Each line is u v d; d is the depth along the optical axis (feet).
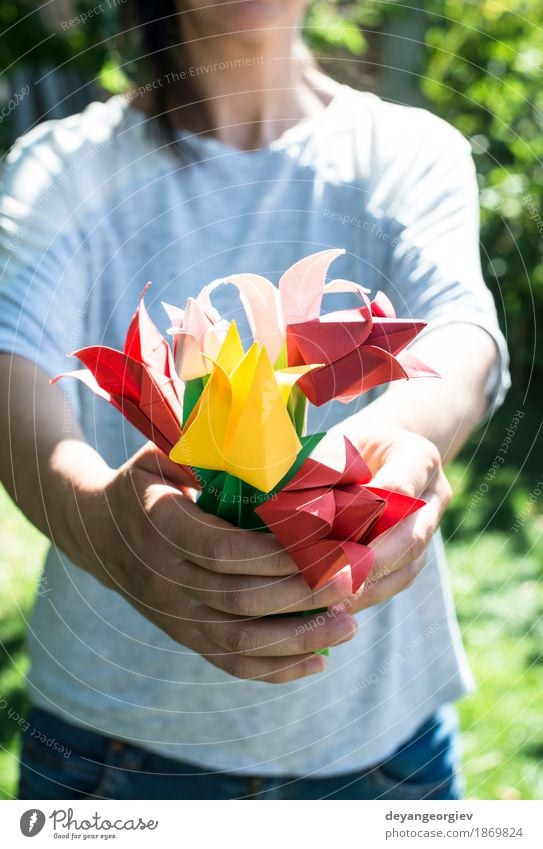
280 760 3.16
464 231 2.97
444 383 2.53
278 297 2.00
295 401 1.98
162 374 1.97
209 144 3.03
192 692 3.12
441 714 3.48
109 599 3.15
